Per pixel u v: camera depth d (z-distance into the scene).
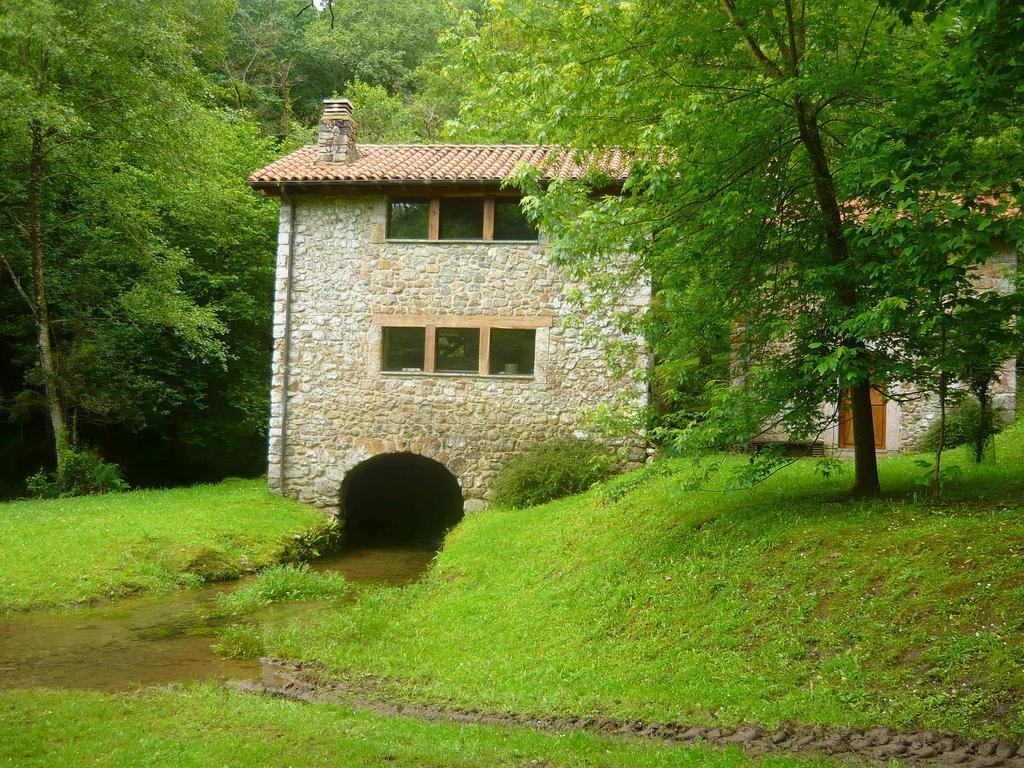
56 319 20.36
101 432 23.08
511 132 10.19
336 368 17.36
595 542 11.28
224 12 29.86
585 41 9.08
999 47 5.04
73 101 17.45
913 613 6.68
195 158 19.16
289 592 11.90
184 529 14.12
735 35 8.63
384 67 37.56
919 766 4.87
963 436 12.89
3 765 4.85
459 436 17.03
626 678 7.20
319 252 17.44
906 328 8.48
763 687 6.46
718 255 8.88
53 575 11.55
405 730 5.88
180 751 5.18
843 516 8.91
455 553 13.12
